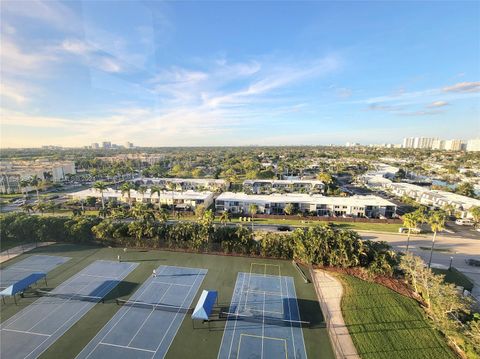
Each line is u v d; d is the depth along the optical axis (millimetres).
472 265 51688
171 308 37469
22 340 31172
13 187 115000
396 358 29250
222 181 128125
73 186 135625
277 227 73688
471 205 85438
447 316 33594
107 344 30750
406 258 43156
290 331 33250
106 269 48281
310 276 46219
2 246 58281
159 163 199000
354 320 35156
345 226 74812
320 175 135875
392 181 137875
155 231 56938
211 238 55719
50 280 44469
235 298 39812
